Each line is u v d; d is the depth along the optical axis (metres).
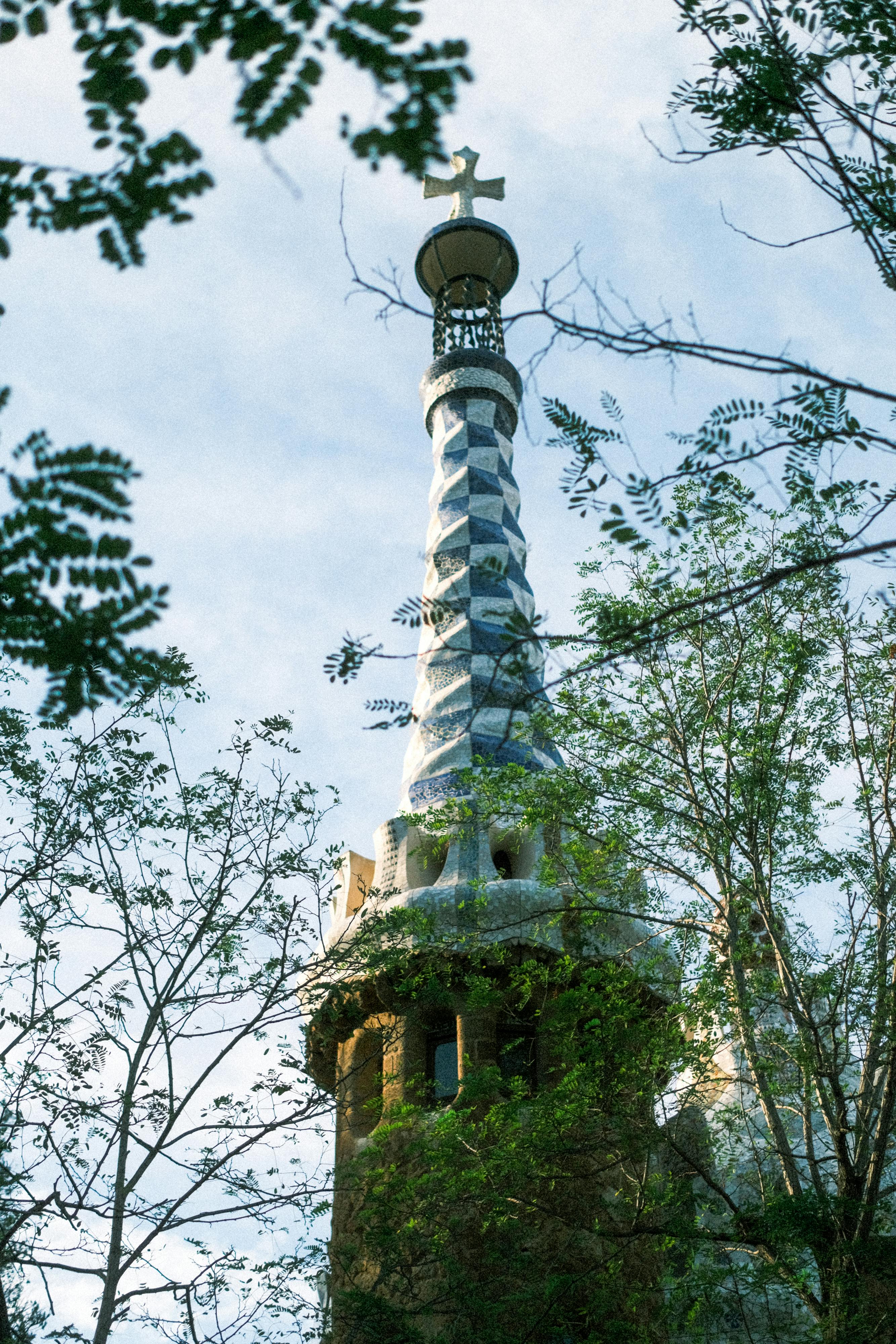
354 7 3.49
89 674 4.57
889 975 12.52
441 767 18.61
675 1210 13.68
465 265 24.52
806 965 13.51
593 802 14.05
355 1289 12.41
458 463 22.14
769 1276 11.48
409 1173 15.17
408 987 15.32
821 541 12.28
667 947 14.08
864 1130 11.91
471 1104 15.26
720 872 13.33
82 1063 12.25
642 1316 14.04
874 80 6.11
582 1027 16.17
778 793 13.75
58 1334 10.70
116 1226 11.36
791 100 5.80
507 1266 13.03
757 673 13.92
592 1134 13.10
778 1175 14.46
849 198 5.52
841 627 13.55
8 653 4.54
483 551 20.80
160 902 13.22
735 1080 12.73
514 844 17.86
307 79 3.62
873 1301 10.84
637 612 13.19
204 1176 11.94
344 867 18.73
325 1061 18.19
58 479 4.44
